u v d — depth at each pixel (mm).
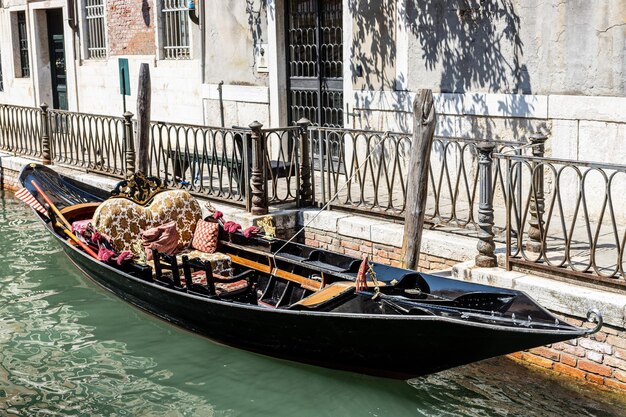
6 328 7602
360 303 5902
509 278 6246
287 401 6109
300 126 8711
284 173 8859
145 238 7879
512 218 7754
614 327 5680
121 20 14227
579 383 5938
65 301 8297
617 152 7500
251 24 11422
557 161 6113
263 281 7340
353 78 9953
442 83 8930
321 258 6938
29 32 17000
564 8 7750
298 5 10844
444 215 7984
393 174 7801
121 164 11078
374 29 9609
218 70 12180
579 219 7891
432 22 8922
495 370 6324
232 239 7863
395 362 5918
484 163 6492
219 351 7012
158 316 7535
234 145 8953
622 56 7391
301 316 5977
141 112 10242
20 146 13820
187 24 12836
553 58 7902
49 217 8664
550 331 5066
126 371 6660
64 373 6637
